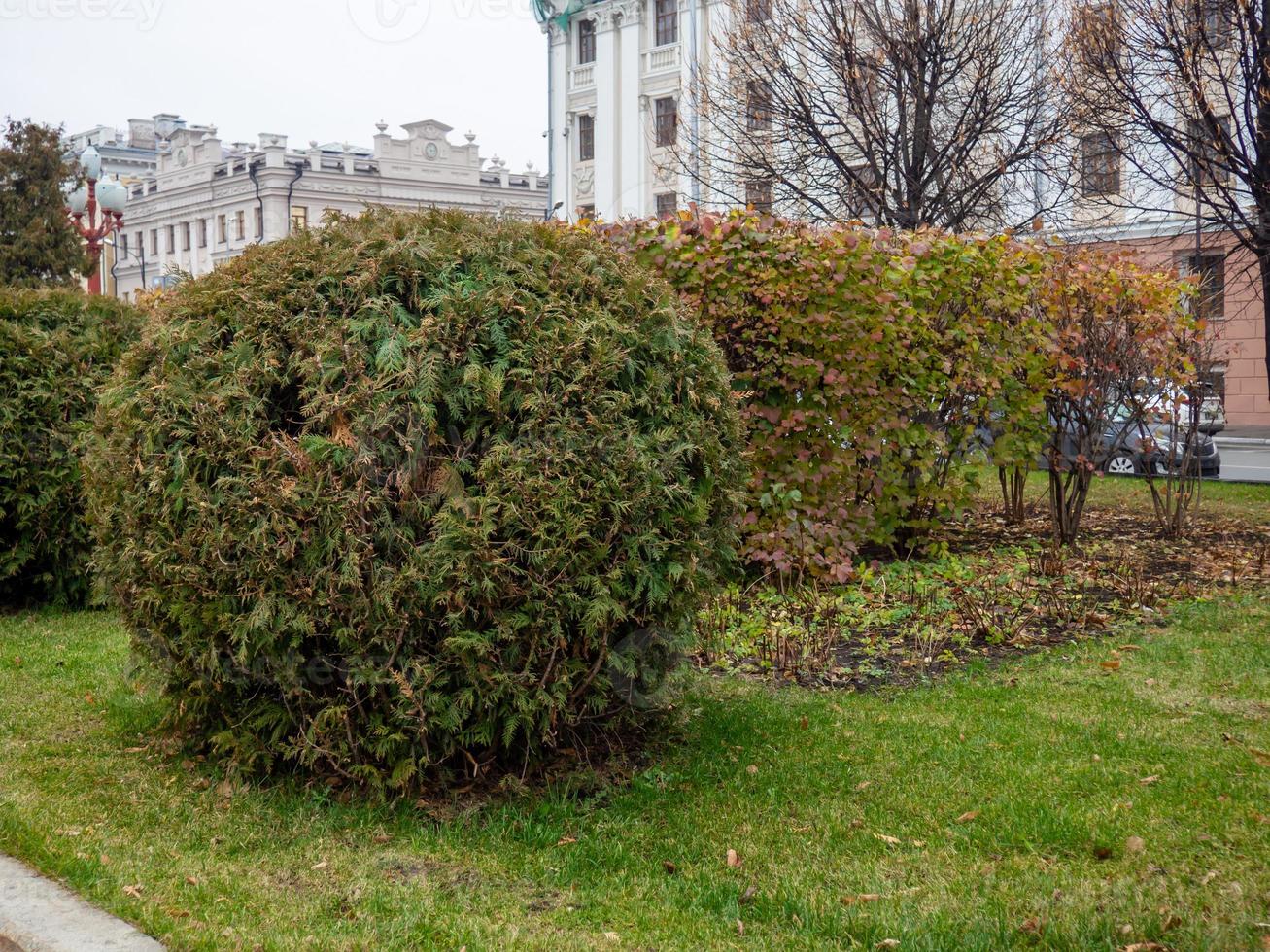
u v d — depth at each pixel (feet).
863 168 51.65
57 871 12.44
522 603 13.46
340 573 13.23
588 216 28.02
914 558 32.07
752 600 25.62
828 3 48.11
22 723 18.15
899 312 27.63
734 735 17.34
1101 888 12.09
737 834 13.82
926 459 29.99
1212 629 23.31
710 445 14.89
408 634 13.41
